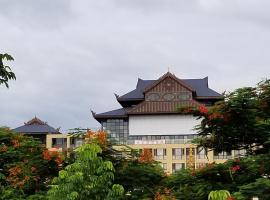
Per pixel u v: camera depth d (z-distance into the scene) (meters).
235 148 19.31
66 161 22.08
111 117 91.81
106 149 19.47
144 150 21.05
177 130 89.44
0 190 21.91
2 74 13.34
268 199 14.95
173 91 91.25
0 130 25.81
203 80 97.56
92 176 15.02
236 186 16.95
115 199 15.19
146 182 19.81
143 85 97.75
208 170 18.19
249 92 17.69
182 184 18.92
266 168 16.70
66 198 14.55
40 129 95.25
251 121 17.91
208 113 18.23
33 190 22.59
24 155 23.61
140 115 90.44
